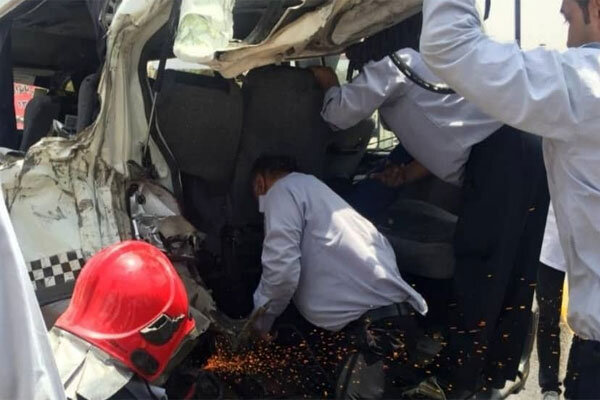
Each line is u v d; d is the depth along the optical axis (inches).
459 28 77.2
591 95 75.4
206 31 83.9
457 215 122.4
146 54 100.3
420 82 112.5
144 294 72.1
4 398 53.1
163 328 71.9
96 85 107.7
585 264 80.7
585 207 78.4
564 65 76.9
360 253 104.9
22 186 97.7
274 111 119.5
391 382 108.1
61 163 99.6
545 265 125.7
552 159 81.6
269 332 110.9
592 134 76.3
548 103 75.2
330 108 119.8
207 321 100.2
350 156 141.0
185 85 110.7
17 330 52.7
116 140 100.7
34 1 122.9
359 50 111.6
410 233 117.1
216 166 117.4
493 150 107.0
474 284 107.7
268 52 91.7
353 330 105.5
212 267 119.8
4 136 135.3
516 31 95.7
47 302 96.4
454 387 110.6
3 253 52.4
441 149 111.8
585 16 82.7
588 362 83.7
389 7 97.0
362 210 124.9
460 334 109.6
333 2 84.4
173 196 104.6
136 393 71.0
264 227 114.2
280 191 106.7
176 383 94.7
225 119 114.2
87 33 143.5
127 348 70.9
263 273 106.7
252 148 119.5
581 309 81.9
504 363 113.6
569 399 90.6
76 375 69.0
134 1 91.1
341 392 104.2
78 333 71.2
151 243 100.7
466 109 110.2
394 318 105.2
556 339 130.0
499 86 76.0
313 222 106.0
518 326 112.5
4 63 132.0
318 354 112.0
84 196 99.6
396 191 128.2
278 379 110.6
